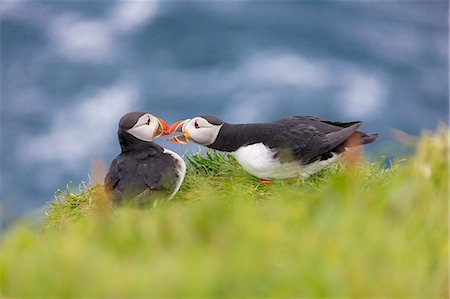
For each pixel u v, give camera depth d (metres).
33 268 7.16
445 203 7.68
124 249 7.32
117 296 6.50
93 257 7.07
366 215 7.48
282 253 6.96
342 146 12.26
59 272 6.95
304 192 11.48
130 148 12.20
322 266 6.68
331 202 7.76
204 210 7.77
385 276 6.62
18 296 7.04
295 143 12.01
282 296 6.48
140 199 11.34
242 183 12.34
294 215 7.65
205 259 6.80
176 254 7.04
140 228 7.59
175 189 11.80
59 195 12.60
